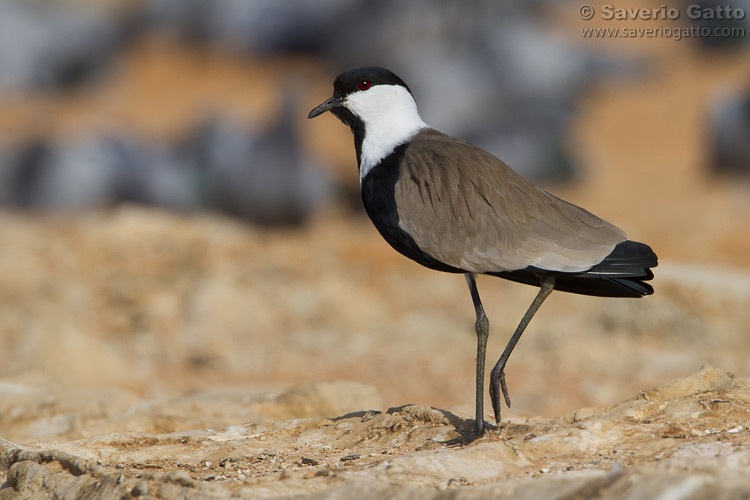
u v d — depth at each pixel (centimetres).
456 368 1393
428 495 518
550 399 1246
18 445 701
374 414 779
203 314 1577
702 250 1898
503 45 2930
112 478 591
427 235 732
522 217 712
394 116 795
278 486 559
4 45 3459
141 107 3169
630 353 1406
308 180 2222
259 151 2219
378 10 3297
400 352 1476
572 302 1611
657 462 538
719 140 2436
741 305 1512
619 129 2862
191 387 1284
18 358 1363
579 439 618
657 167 2545
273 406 929
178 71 3544
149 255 1925
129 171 2295
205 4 3762
